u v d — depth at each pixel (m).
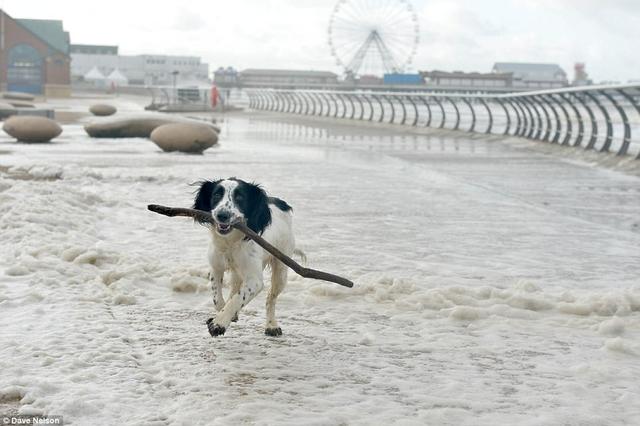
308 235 12.27
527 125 40.28
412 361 6.26
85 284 8.32
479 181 21.11
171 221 13.04
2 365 5.68
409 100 54.56
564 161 28.53
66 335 6.45
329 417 4.96
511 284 9.27
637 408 5.31
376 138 42.19
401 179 20.86
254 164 24.14
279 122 63.91
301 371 5.91
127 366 5.81
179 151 28.16
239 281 6.93
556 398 5.46
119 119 36.59
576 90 29.64
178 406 5.05
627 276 9.87
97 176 19.17
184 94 92.94
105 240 11.27
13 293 7.81
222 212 5.95
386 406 5.22
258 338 6.76
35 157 24.94
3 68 139.12
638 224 14.48
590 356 6.50
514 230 13.31
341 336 6.91
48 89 142.88
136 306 7.71
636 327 7.43
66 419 4.80
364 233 12.61
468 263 10.49
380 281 8.81
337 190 18.16
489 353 6.54
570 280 9.58
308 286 8.58
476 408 5.25
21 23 141.25
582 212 15.90
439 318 7.62
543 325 7.48
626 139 27.50
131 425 4.73
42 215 11.69
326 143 36.75
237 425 4.79
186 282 8.37
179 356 6.16
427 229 13.17
